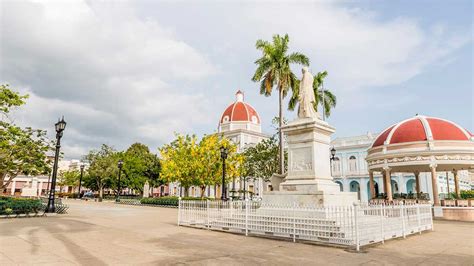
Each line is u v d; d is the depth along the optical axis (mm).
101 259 6531
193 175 31078
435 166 23156
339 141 52375
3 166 18828
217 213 12250
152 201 31172
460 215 21531
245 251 7883
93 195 52938
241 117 59344
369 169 27422
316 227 9789
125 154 51125
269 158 31250
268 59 25453
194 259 6824
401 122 26406
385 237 10172
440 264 7031
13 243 8102
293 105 27984
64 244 8117
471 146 23109
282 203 12227
